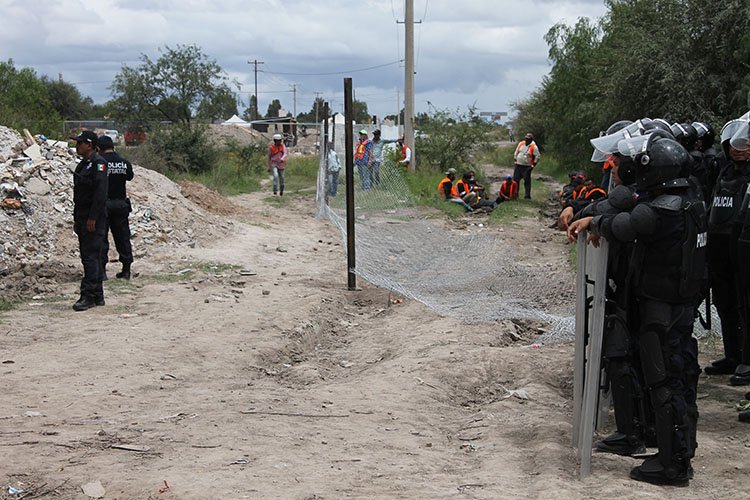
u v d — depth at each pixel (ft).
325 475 13.17
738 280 18.78
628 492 12.32
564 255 41.47
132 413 16.97
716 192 19.57
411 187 65.16
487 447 15.37
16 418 16.22
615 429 16.72
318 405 18.06
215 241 42.91
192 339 23.95
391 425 16.74
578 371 14.70
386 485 12.76
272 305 28.91
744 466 14.01
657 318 13.24
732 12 60.34
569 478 13.23
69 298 29.09
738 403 17.98
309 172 97.35
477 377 20.93
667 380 13.20
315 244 45.06
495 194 77.10
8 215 35.19
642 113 68.85
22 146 40.06
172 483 12.45
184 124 88.84
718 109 63.57
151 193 44.42
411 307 29.48
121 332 24.40
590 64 87.56
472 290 32.17
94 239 27.48
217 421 16.33
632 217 12.91
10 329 24.29
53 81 192.95
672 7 66.33
